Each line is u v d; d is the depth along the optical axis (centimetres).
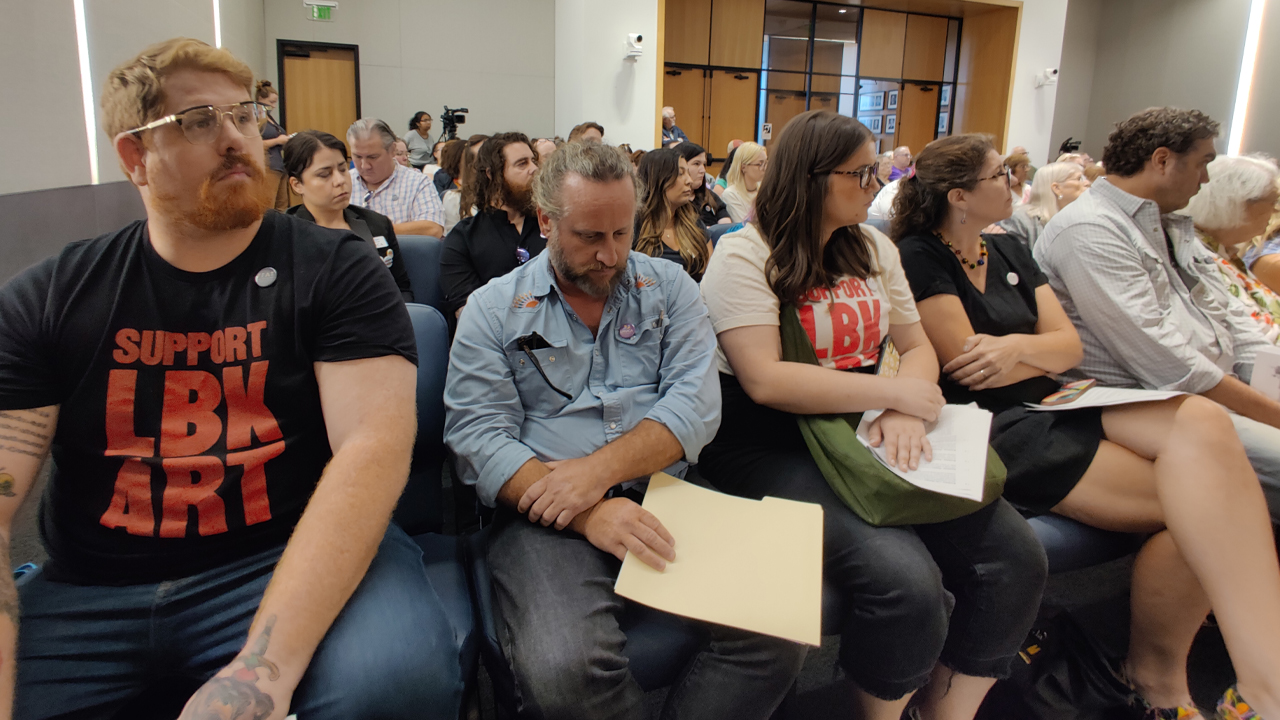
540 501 103
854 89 1000
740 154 446
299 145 229
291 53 810
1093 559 134
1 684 70
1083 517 133
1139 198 169
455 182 454
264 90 332
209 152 82
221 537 88
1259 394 153
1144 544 135
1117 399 133
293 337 91
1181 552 122
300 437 92
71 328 85
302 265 92
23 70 215
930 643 106
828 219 129
